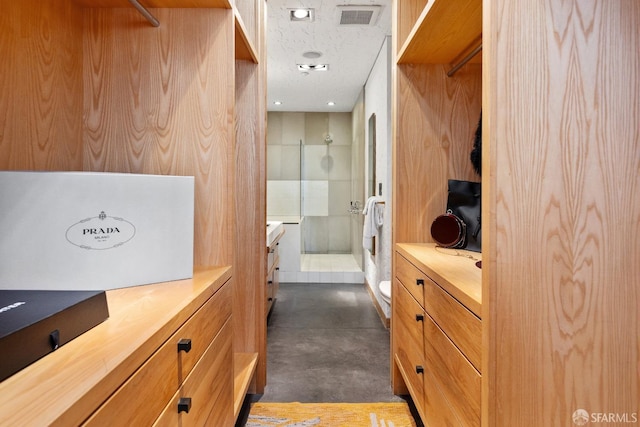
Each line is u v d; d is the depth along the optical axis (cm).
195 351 102
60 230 93
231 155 136
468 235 183
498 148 91
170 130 136
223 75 135
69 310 71
